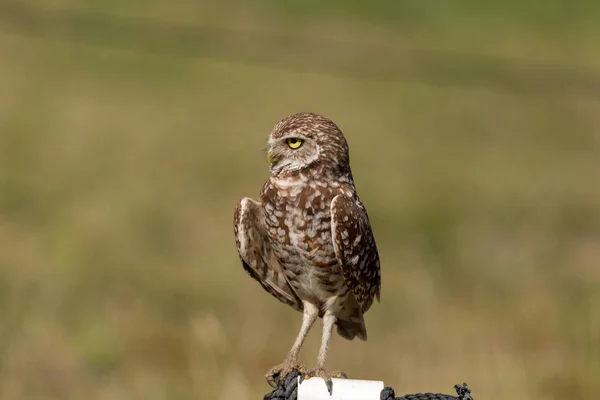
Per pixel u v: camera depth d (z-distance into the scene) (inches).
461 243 615.8
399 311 483.5
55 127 882.1
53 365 426.9
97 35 932.0
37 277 522.0
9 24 904.9
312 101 1001.5
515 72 884.0
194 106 969.5
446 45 1083.9
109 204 668.7
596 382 412.5
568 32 1158.3
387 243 613.9
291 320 468.4
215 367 394.0
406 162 819.4
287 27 1105.4
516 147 887.7
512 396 387.2
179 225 637.9
